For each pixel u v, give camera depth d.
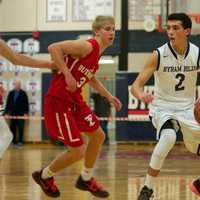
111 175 18.45
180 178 17.75
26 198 13.48
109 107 32.72
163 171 19.78
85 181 11.45
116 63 34.72
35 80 35.75
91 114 11.07
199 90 31.81
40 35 36.69
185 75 10.95
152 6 35.19
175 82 10.93
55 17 36.59
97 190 11.48
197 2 34.03
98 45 10.64
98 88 11.70
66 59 10.52
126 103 33.19
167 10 34.53
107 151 28.89
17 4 36.81
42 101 35.41
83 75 10.66
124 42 35.53
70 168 20.31
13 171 19.72
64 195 13.93
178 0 34.31
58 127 10.74
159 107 11.04
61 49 10.20
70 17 36.47
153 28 35.03
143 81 10.82
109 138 33.38
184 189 15.17
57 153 28.16
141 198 10.76
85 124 10.98
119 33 35.72
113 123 33.34
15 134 34.22
